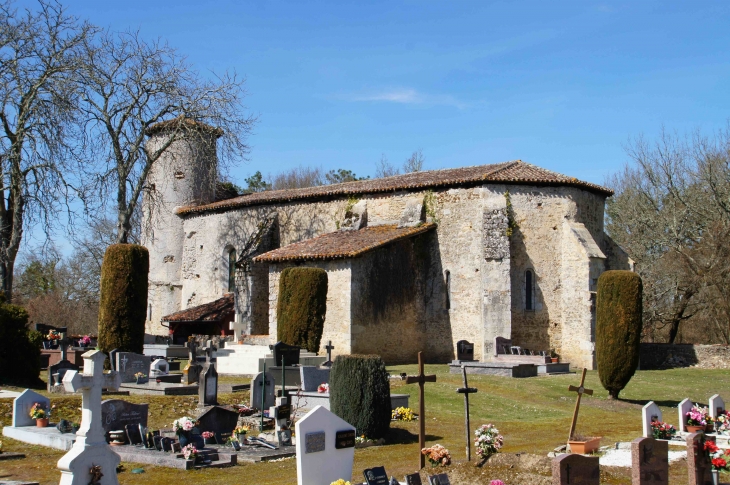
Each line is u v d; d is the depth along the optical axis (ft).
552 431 62.39
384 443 56.54
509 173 112.98
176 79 121.19
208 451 48.57
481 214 110.83
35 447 51.57
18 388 74.13
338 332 103.96
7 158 105.19
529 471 40.22
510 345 104.17
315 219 128.57
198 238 147.43
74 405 64.59
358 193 123.13
